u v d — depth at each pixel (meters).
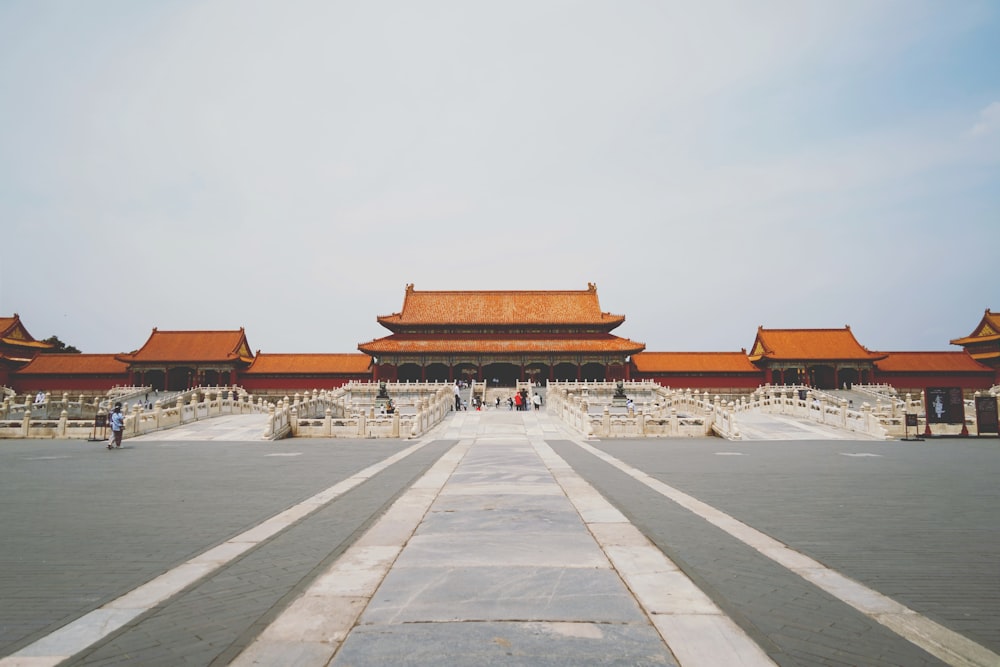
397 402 74.00
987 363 111.56
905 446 37.16
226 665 6.27
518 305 115.75
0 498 17.44
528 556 10.21
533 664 6.20
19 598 8.52
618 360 104.19
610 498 16.34
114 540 11.98
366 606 7.90
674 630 7.09
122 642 6.93
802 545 11.30
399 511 14.17
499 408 75.94
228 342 111.38
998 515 14.40
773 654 6.50
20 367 109.38
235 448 36.22
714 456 29.61
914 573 9.56
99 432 45.66
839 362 104.88
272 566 9.91
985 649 6.73
